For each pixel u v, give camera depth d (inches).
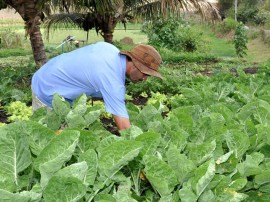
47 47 942.4
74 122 116.5
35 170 88.4
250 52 1119.6
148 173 90.4
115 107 146.5
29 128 94.7
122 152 89.0
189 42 1026.1
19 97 308.3
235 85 227.0
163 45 1001.5
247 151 118.2
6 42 1159.6
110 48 155.1
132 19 606.9
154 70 154.6
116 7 492.4
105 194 85.4
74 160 99.8
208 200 91.2
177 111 141.3
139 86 352.2
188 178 93.7
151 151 97.8
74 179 76.5
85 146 100.2
